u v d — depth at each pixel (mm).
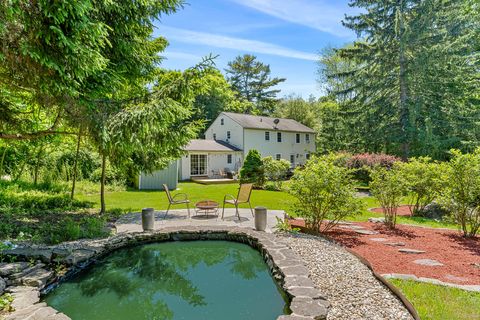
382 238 6066
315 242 5574
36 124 7797
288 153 27609
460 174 6312
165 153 8953
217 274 4863
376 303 3277
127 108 6344
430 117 18250
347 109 22203
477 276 4047
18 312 3088
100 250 5223
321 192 6352
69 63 4211
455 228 7062
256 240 5797
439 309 3096
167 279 4645
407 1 18266
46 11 3580
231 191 14820
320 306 3096
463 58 17953
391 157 16734
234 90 39438
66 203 9391
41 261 4566
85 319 3436
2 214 7414
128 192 13875
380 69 19438
